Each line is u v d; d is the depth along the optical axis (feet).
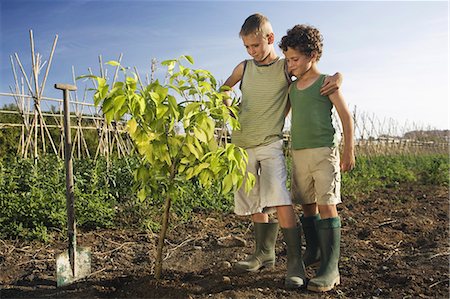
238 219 18.43
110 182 21.58
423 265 12.08
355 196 25.64
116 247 14.14
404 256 13.12
